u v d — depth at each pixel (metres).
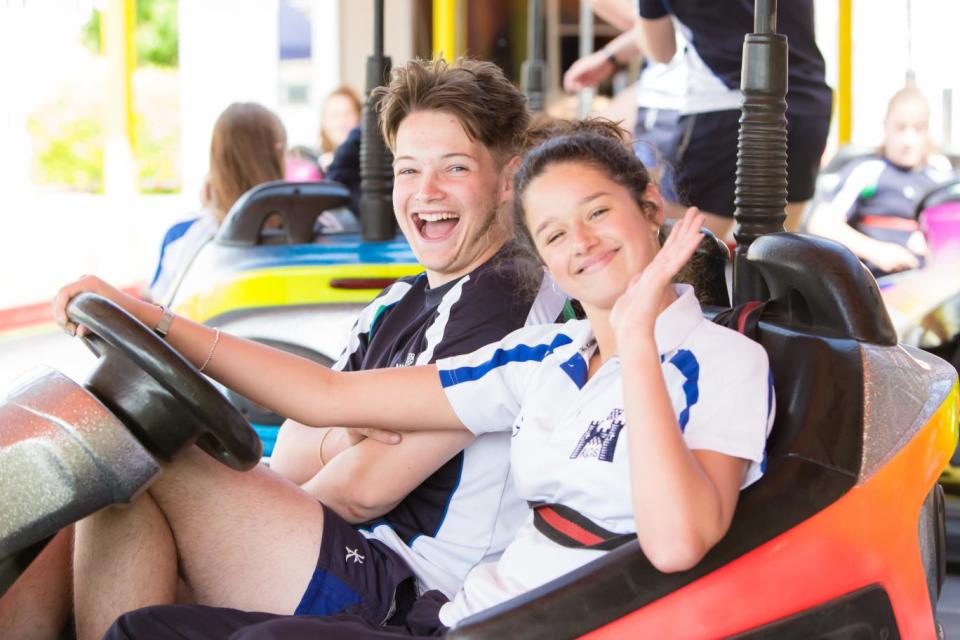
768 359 1.42
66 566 1.57
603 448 1.40
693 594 1.28
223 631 1.43
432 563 1.68
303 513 1.62
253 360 1.69
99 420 1.37
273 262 3.07
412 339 1.84
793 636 1.31
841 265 1.49
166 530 1.55
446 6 5.45
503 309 1.76
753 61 1.86
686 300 1.42
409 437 1.67
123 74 6.33
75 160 11.41
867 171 3.98
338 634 1.38
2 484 1.35
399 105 1.88
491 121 1.85
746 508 1.31
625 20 4.27
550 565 1.42
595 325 1.50
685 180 3.21
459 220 1.86
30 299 6.78
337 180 3.79
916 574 1.40
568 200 1.43
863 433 1.39
